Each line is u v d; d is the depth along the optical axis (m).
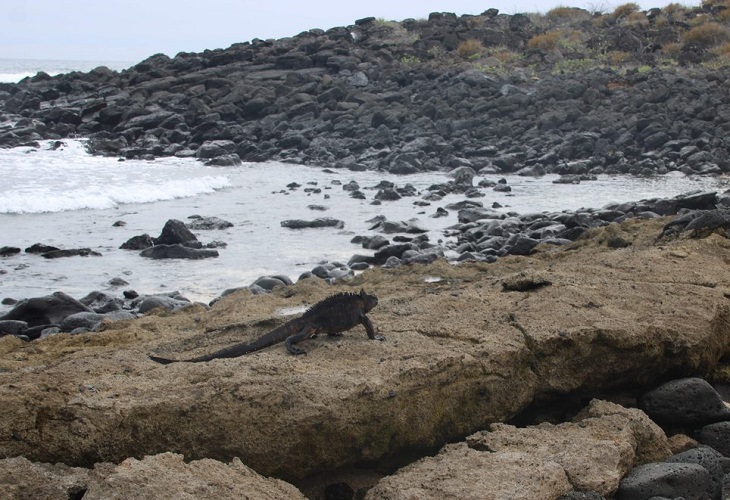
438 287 9.62
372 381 5.88
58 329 11.24
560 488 5.41
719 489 5.93
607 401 6.98
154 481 4.64
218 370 5.99
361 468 6.00
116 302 12.52
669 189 25.98
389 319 7.45
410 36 51.62
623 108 35.50
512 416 6.69
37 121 41.34
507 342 6.82
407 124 37.34
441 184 26.75
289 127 38.75
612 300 8.07
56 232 18.55
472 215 20.23
